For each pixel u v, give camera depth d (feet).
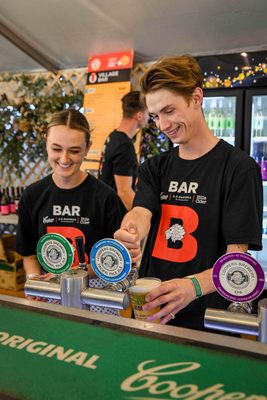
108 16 9.68
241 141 10.48
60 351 2.02
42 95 14.03
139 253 2.96
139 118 8.44
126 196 8.25
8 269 12.44
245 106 10.28
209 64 10.44
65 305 2.56
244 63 10.16
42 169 14.15
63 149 4.31
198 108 3.63
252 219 3.40
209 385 1.71
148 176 4.14
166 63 3.42
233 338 2.07
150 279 2.84
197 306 3.53
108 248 2.48
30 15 9.97
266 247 11.41
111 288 2.52
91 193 4.67
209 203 3.68
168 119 3.48
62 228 4.68
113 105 12.66
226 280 2.23
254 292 2.17
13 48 12.34
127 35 10.89
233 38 10.71
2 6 9.55
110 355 1.96
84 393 1.68
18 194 13.91
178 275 3.76
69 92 13.97
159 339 2.09
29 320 2.35
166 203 3.97
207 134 3.80
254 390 1.67
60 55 12.85
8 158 14.10
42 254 2.82
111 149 8.32
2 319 2.37
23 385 1.75
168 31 10.43
